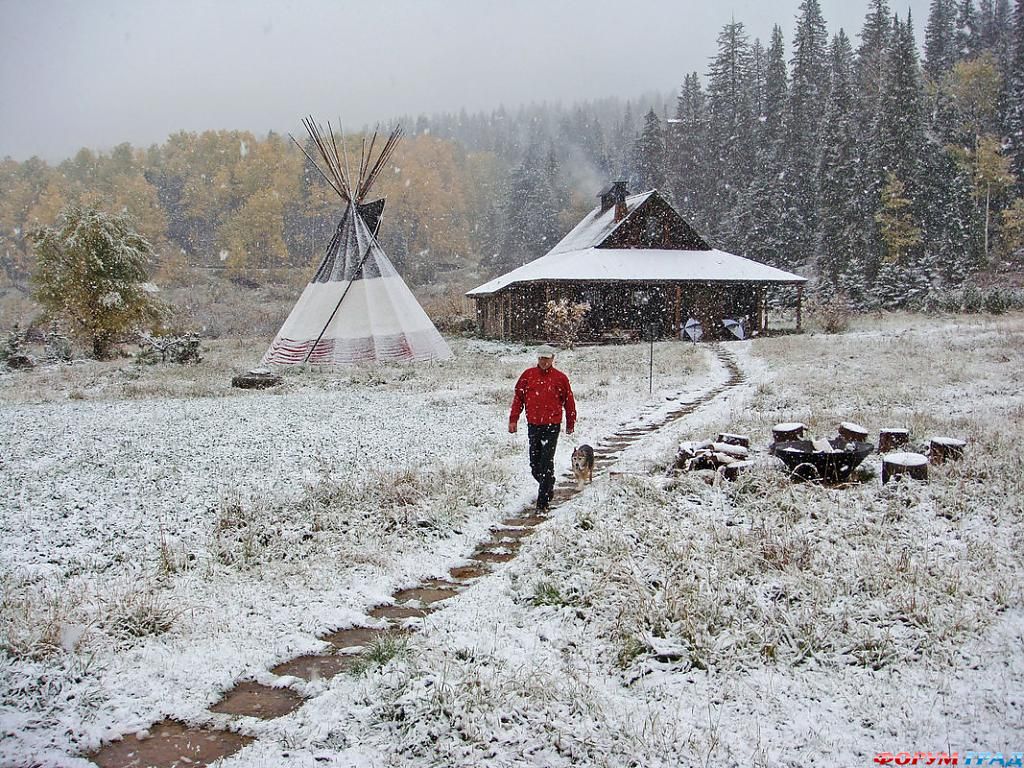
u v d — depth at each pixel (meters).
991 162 56.47
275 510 8.07
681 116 76.94
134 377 23.58
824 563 6.13
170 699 4.41
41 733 3.99
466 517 8.12
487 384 20.34
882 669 4.56
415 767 3.68
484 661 4.72
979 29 81.88
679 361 24.50
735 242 57.06
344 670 4.80
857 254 49.59
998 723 3.89
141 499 8.62
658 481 8.91
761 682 4.46
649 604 5.35
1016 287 45.28
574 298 35.47
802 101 61.03
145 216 92.81
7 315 57.38
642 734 3.88
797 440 9.59
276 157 104.25
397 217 102.00
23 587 5.94
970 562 6.12
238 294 74.88
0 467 10.42
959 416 12.97
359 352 25.62
